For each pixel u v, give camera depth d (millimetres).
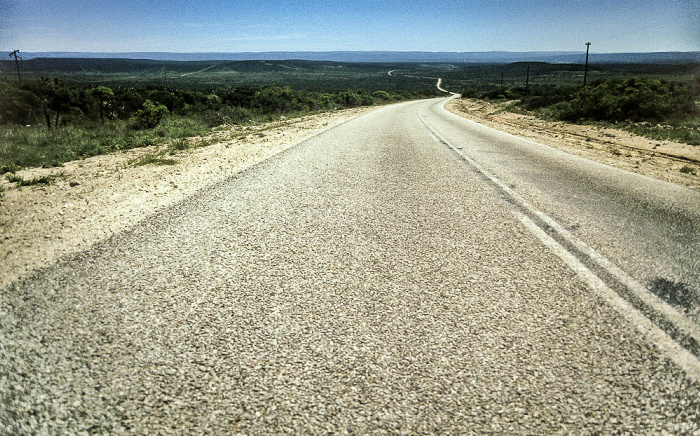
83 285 2266
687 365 1610
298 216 3652
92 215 3604
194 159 6805
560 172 6121
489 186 5035
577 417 1354
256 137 10484
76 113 16922
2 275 2379
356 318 1953
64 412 1354
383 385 1501
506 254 2797
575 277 2428
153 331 1824
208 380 1518
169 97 22906
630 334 1823
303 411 1377
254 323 1901
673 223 3613
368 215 3721
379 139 10125
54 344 1713
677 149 9516
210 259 2662
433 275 2451
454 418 1354
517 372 1571
